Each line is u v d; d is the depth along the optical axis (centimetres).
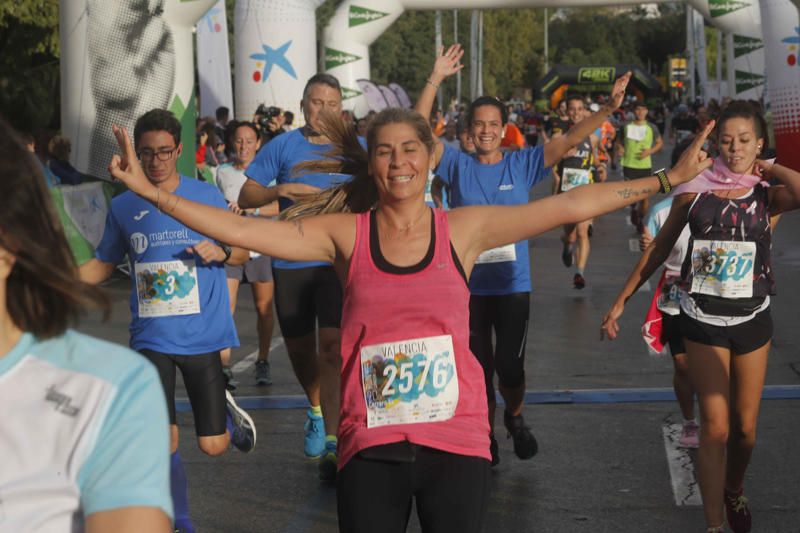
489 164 1027
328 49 3372
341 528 573
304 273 1040
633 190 607
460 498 562
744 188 793
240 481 1005
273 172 1068
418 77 9744
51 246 294
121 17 1892
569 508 911
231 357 1579
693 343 793
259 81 2836
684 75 12900
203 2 1927
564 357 1512
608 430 1143
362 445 570
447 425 572
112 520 285
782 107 2773
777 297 1961
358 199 688
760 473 988
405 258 580
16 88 3275
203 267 854
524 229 596
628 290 838
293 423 1207
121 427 290
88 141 1919
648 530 859
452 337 575
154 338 843
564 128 2727
